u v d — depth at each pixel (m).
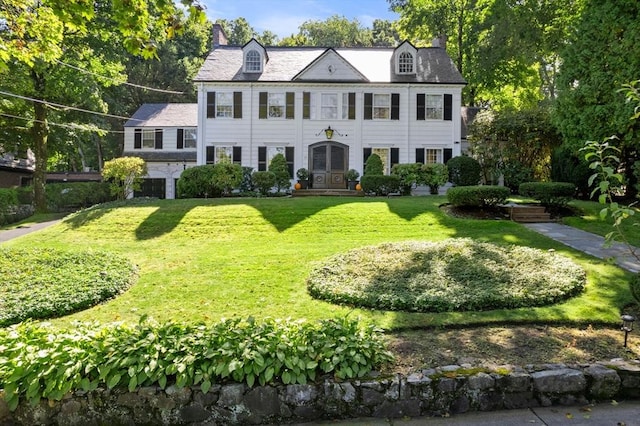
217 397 3.19
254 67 21.38
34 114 20.05
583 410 3.32
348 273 6.96
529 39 20.94
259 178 18.47
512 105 26.23
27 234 12.30
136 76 36.38
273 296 6.19
